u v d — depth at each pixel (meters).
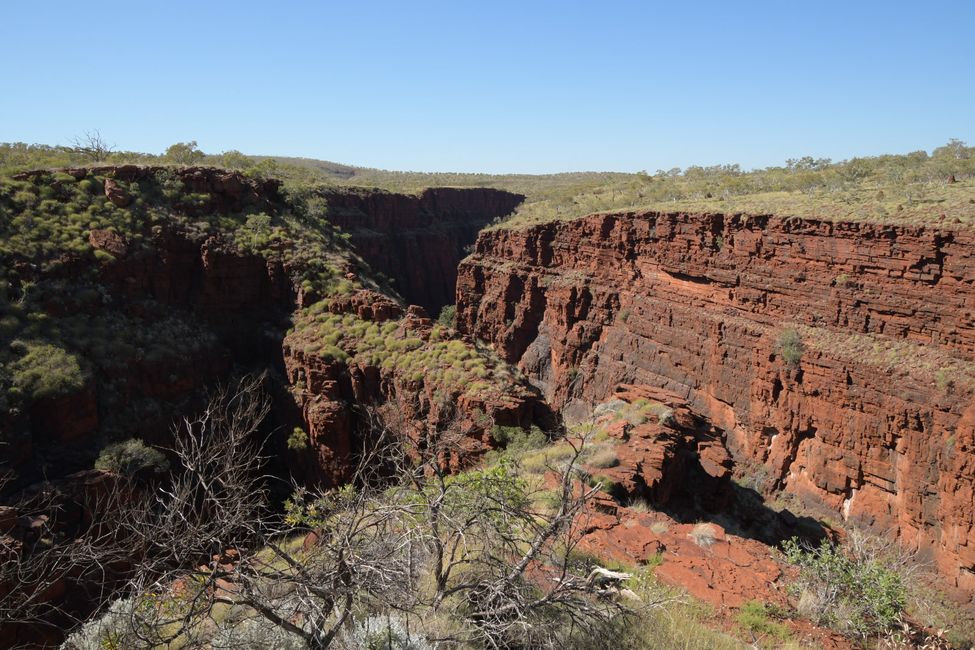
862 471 36.16
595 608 8.02
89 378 29.92
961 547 29.80
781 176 75.00
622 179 135.12
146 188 40.38
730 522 20.31
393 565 7.25
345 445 33.00
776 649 9.32
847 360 37.09
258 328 39.47
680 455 20.03
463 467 26.64
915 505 32.72
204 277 38.53
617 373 58.03
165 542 6.43
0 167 38.09
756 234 45.50
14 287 31.52
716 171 109.50
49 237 34.28
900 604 10.79
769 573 11.78
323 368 34.03
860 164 67.75
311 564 7.32
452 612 7.89
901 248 36.16
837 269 39.78
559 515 7.73
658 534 13.10
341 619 6.49
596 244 64.94
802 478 39.53
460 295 86.69
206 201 41.84
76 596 17.41
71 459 27.53
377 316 37.12
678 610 9.87
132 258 36.19
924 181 50.25
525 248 75.25
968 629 25.06
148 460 27.89
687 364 50.72
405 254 123.06
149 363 33.31
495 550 8.45
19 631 15.62
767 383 42.28
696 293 51.22
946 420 31.70
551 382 67.44
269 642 6.95
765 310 44.66
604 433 20.03
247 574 6.64
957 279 33.62
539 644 7.40
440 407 29.08
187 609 6.78
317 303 38.62
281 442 35.22
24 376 27.30
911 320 35.66
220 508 6.63
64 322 31.91
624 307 59.91
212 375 36.66
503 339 76.38
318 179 116.75
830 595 10.59
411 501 7.86
